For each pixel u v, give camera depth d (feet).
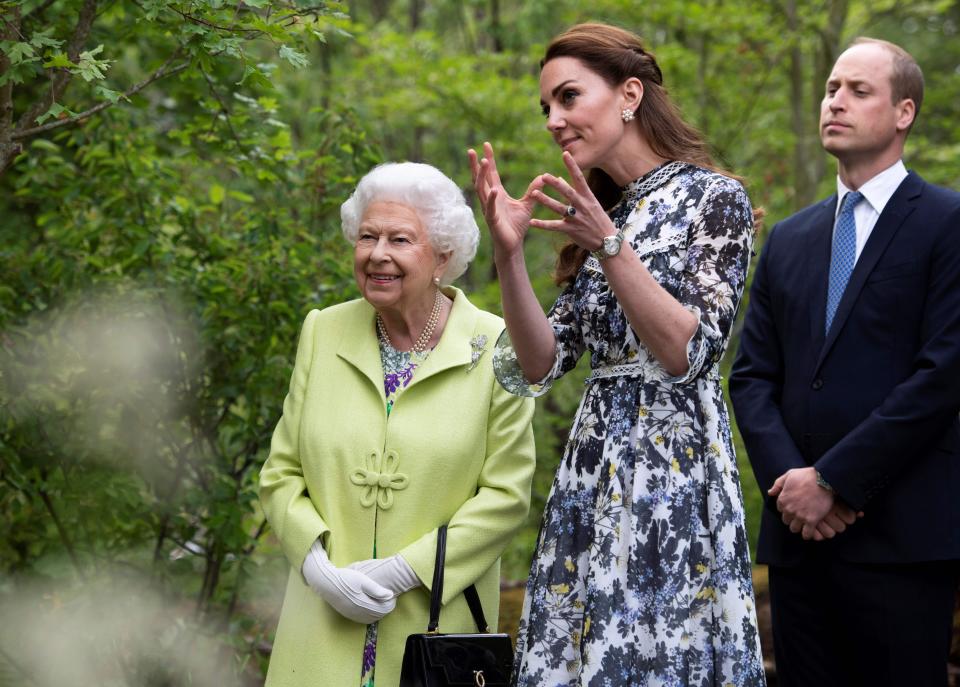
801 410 22.93
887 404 21.54
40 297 33.68
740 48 64.44
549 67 20.65
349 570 21.54
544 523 20.54
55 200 35.27
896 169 23.47
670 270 19.65
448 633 22.18
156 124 42.86
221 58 29.22
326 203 35.12
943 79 80.69
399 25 96.22
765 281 24.79
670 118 20.74
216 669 32.40
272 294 33.55
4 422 31.17
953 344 21.45
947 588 21.99
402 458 22.48
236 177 37.45
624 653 18.84
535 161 65.31
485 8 86.99
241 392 32.96
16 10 25.80
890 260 22.59
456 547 21.95
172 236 34.65
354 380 23.27
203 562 35.12
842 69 23.68
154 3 25.08
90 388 32.63
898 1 72.64
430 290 23.38
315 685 21.77
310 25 26.50
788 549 22.94
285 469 23.45
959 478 21.95
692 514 19.15
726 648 18.84
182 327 33.12
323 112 36.32
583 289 20.80
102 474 31.48
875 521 21.94
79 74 23.15
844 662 22.89
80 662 31.73
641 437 19.38
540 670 19.72
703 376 19.56
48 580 32.32
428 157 82.02
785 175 69.56
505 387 21.38
